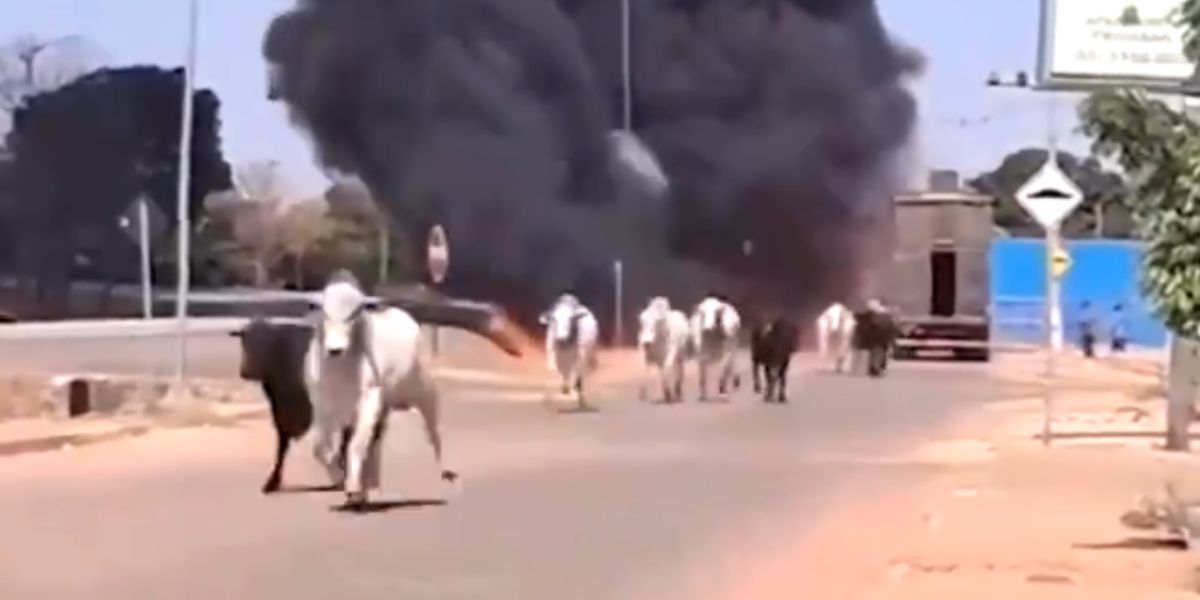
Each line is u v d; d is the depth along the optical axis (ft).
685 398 145.59
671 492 71.00
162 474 77.97
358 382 64.13
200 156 297.53
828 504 67.51
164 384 121.60
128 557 50.52
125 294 270.87
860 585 47.65
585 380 139.54
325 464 68.69
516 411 126.41
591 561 50.55
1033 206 94.99
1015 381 180.04
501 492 70.18
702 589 45.75
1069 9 80.69
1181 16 52.54
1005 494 72.33
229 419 110.32
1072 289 271.28
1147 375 191.52
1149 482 78.07
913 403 140.56
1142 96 53.88
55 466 82.12
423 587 45.11
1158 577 49.98
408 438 100.53
